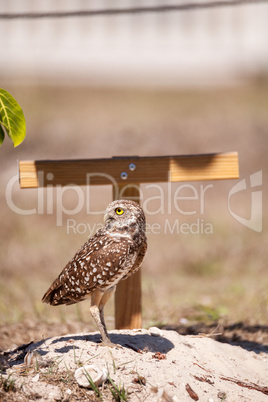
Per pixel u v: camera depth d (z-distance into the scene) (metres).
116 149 20.16
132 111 24.11
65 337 6.53
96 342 6.30
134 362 5.86
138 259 6.22
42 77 31.94
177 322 9.12
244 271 13.21
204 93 28.62
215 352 6.65
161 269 13.62
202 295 11.43
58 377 5.55
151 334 6.66
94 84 30.97
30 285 12.02
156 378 5.65
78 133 21.19
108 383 5.50
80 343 6.19
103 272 5.80
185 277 13.11
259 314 9.61
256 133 20.34
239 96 27.61
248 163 18.86
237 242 14.64
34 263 13.43
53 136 21.03
